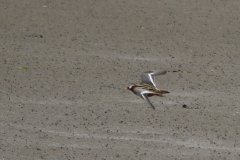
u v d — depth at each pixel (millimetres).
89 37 22812
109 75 18156
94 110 14555
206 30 24125
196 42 22578
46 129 12961
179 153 11648
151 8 26906
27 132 12688
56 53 20594
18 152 11422
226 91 16828
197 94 16406
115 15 25734
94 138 12477
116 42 22250
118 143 12180
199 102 15570
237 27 24688
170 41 22594
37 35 22906
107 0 28031
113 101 15414
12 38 22328
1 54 20031
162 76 18203
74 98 15602
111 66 19203
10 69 18328
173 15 25969
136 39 22719
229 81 17953
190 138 12664
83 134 12727
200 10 26875
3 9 26156
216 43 22562
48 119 13695
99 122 13617
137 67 19203
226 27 24625
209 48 21906
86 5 27141
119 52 21031
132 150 11758
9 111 14109
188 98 15938
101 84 17125
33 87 16500
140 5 27328
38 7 26688
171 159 11273
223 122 13898
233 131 13266
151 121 13781
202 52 21375
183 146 12102
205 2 28266
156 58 20438
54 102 15164
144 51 21250
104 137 12562
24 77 17516
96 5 27172
